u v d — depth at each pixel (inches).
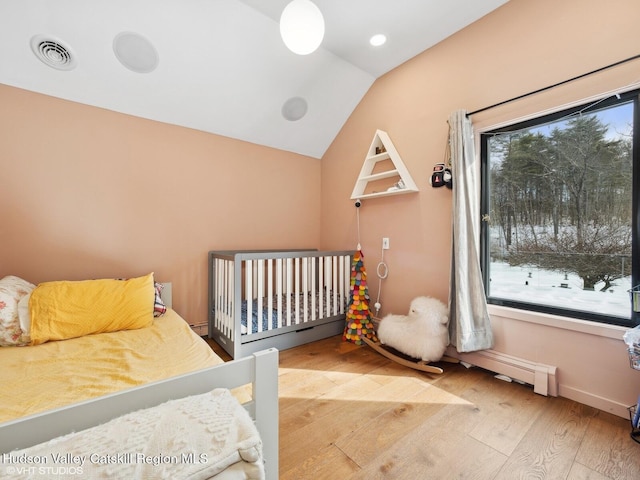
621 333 61.0
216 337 104.2
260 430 34.5
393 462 49.7
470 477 46.7
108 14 71.7
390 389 73.4
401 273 106.7
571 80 65.6
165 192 101.3
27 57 73.5
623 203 63.7
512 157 81.3
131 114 94.3
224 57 89.4
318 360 90.9
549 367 71.1
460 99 89.0
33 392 42.1
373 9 80.8
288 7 57.1
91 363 52.4
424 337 83.3
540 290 76.4
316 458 50.4
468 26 86.8
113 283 75.9
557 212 73.4
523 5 75.7
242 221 119.9
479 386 74.9
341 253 114.7
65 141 84.0
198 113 102.7
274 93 106.2
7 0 64.0
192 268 107.3
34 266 80.2
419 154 100.3
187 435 23.6
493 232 85.1
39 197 80.7
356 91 118.5
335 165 136.6
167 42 81.0
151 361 53.5
